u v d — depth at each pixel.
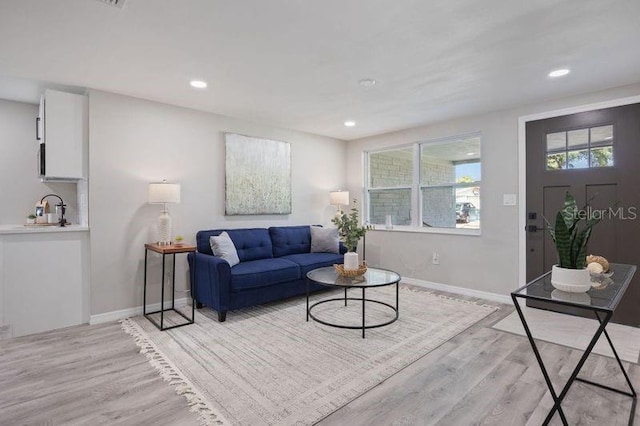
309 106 3.80
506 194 3.88
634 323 3.09
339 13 1.97
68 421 1.78
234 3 1.87
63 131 3.17
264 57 2.56
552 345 2.71
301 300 4.03
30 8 1.91
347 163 5.77
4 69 2.79
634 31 2.18
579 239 1.72
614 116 3.19
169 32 2.19
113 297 3.38
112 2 1.86
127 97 3.46
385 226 5.21
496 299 3.96
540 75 2.91
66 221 3.66
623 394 2.01
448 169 4.61
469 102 3.65
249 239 4.18
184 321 3.31
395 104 3.73
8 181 3.67
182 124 3.85
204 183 4.04
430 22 2.07
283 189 4.83
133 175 3.50
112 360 2.47
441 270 4.50
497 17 2.01
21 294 2.97
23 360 2.47
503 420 1.78
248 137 4.43
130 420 1.79
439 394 2.02
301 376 2.24
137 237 3.53
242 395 2.02
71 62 2.64
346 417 1.81
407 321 3.27
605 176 3.23
